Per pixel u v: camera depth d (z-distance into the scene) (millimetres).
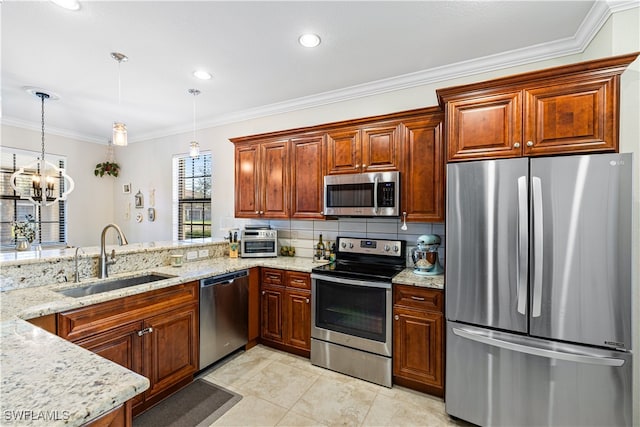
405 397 2223
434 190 2484
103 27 2098
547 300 1715
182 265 2840
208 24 2066
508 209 1812
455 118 2059
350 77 2900
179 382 2287
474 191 1912
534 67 2426
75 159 4973
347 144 2863
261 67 2695
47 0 1810
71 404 759
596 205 1610
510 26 2090
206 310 2479
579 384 1653
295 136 3164
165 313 2158
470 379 1925
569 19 2008
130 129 4734
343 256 3088
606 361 1580
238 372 2541
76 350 1078
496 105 1946
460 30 2137
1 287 1851
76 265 2156
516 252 1788
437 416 2031
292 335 2844
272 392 2266
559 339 1697
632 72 1731
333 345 2580
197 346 2410
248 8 1898
